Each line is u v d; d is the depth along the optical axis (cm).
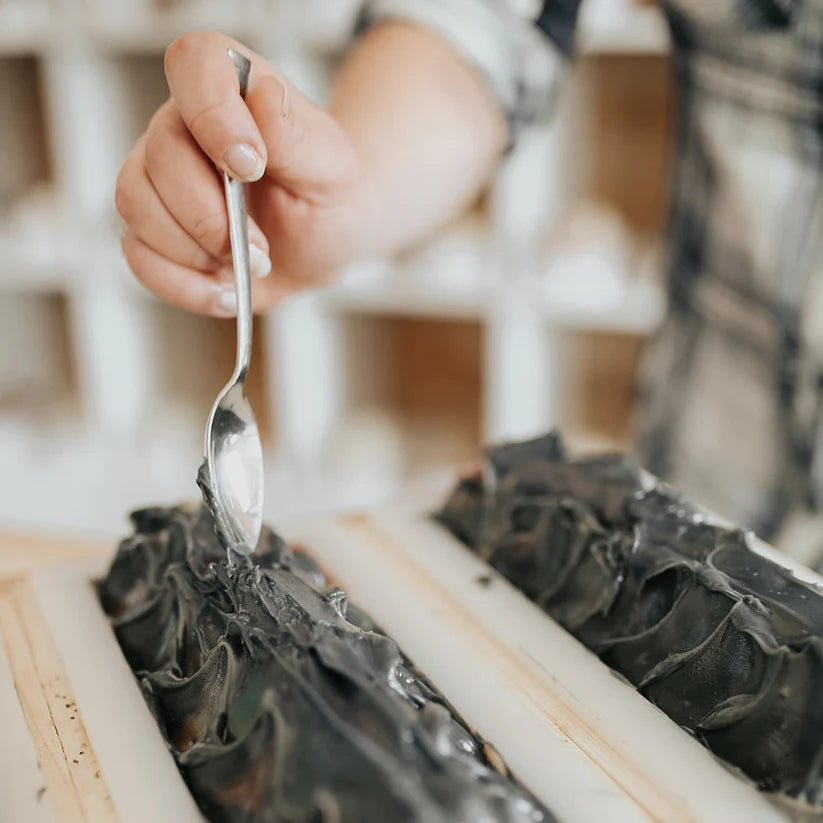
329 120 49
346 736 31
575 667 43
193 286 49
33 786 36
